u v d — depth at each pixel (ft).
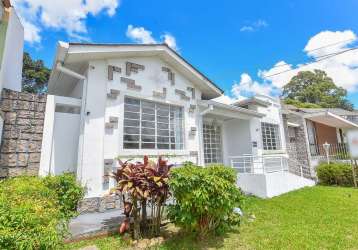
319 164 46.50
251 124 38.58
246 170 36.29
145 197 14.44
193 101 32.07
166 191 15.06
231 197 14.96
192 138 30.58
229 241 15.12
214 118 39.29
